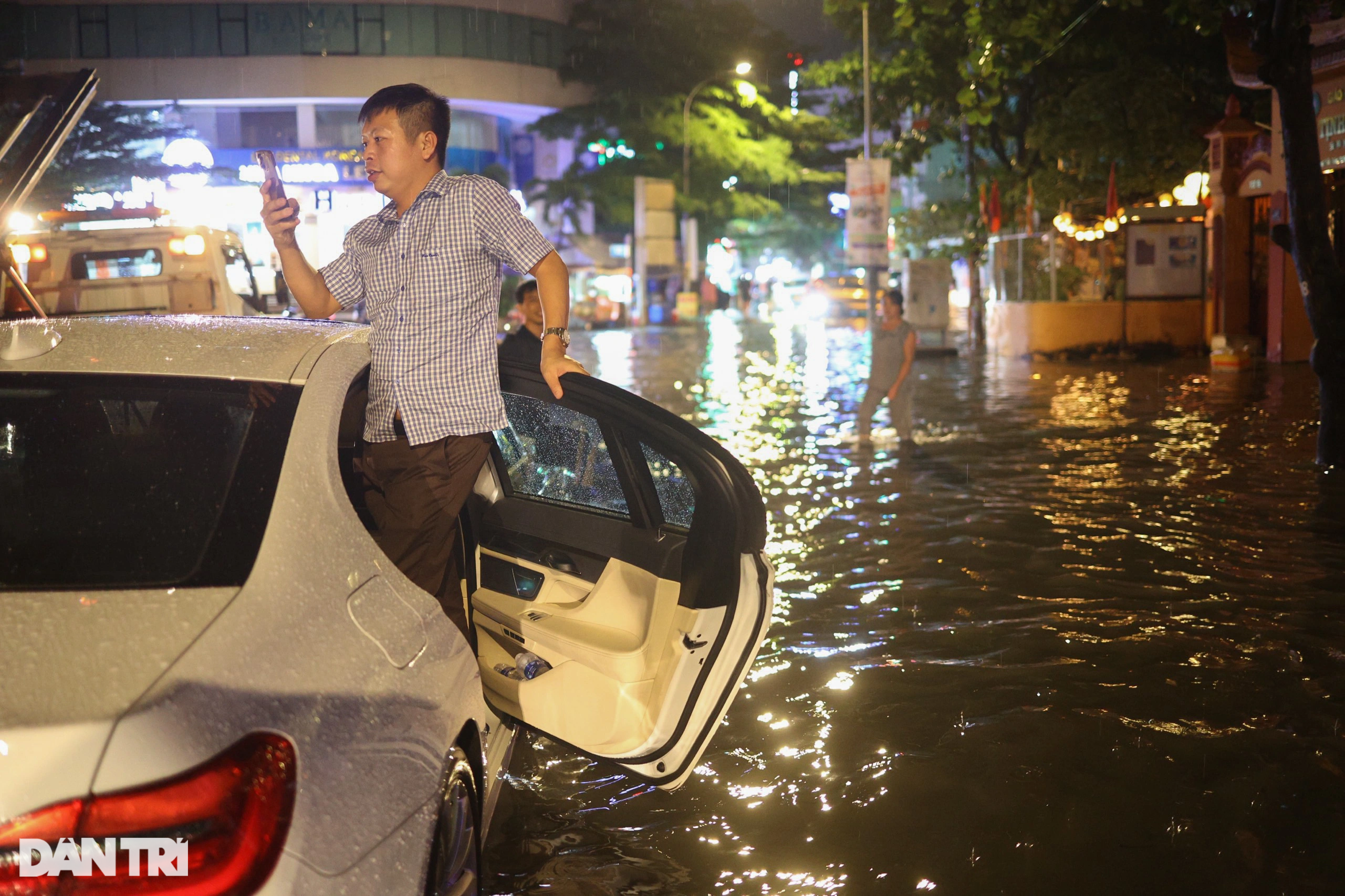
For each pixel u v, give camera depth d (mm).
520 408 4020
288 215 3502
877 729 4555
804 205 60969
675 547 3551
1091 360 22922
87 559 2238
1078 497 9023
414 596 2654
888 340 11852
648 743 3367
